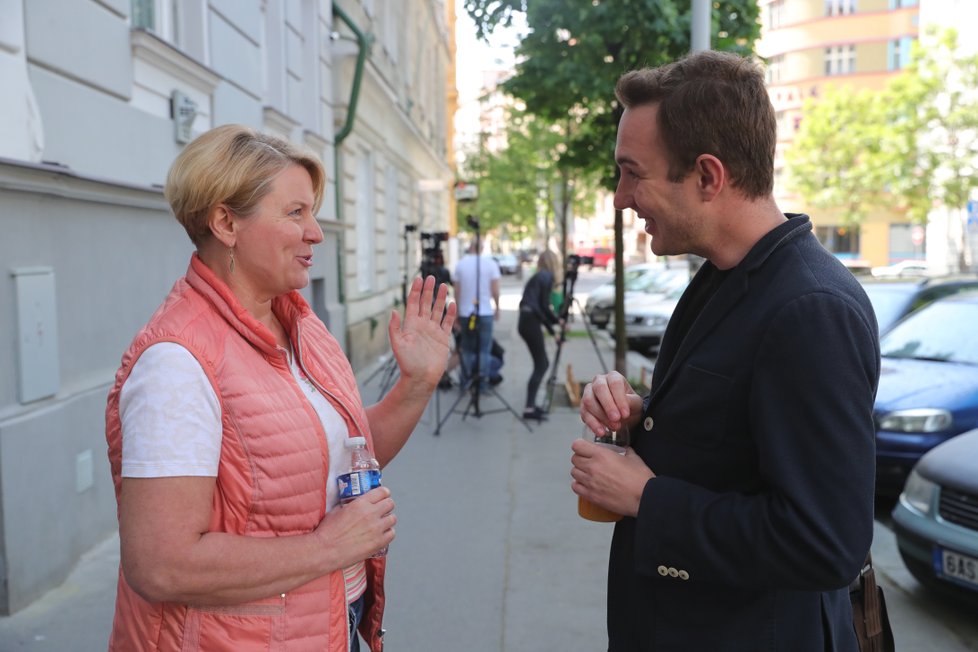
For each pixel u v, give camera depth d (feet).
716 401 4.71
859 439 4.27
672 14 24.08
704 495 4.68
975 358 19.40
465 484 19.27
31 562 11.83
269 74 28.09
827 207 115.55
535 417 26.48
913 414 17.39
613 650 5.38
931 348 20.30
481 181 105.60
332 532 4.98
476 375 26.99
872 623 5.84
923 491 12.87
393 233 53.98
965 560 11.91
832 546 4.17
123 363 4.85
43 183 12.18
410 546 15.14
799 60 149.89
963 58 85.81
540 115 29.91
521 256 190.19
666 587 4.95
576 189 72.43
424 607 12.50
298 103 30.60
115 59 15.40
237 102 23.41
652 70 5.04
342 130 35.99
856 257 143.02
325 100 34.22
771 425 4.40
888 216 141.28
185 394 4.63
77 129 13.91
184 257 18.54
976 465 12.34
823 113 112.47
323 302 32.83
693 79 4.80
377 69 41.68
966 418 17.16
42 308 12.14
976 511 11.98
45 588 12.17
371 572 5.96
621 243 29.40
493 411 27.07
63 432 12.71
